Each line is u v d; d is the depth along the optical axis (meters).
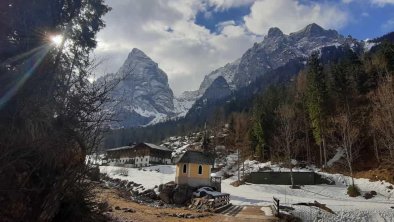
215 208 32.44
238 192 51.88
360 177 55.12
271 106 88.75
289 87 119.19
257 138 78.38
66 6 13.88
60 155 10.93
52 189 11.04
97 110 11.48
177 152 108.44
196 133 132.50
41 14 12.18
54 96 11.01
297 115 76.75
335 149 68.06
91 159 12.12
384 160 56.69
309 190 52.03
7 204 10.05
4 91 10.41
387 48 75.44
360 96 73.69
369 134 62.62
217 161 81.62
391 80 63.31
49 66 11.61
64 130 10.66
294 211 32.56
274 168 66.06
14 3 11.24
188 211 29.95
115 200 31.92
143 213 25.20
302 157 70.94
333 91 75.75
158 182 55.53
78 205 13.59
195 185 47.03
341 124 60.69
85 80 11.66
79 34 15.07
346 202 41.16
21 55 11.23
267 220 25.34
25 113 10.05
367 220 33.31
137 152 98.06
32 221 10.67
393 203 40.59
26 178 10.03
